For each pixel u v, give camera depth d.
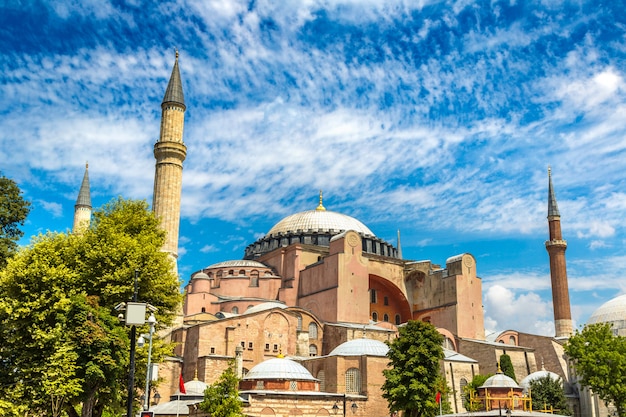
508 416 51.69
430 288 102.88
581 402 91.19
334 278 94.69
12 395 42.31
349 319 93.00
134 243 49.97
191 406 59.69
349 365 75.12
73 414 45.75
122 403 48.06
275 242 112.69
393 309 106.81
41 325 44.09
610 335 75.38
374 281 106.12
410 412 62.62
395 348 64.44
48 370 40.53
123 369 43.97
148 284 49.66
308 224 113.44
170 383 78.62
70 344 41.41
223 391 54.03
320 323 90.56
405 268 107.44
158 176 88.19
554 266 112.69
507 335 102.06
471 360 86.50
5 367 44.88
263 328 84.25
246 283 102.81
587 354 73.62
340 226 113.38
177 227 87.44
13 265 45.50
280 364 68.25
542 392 83.19
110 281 48.25
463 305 97.56
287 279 102.81
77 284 47.53
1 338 45.72
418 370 61.62
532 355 93.00
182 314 86.81
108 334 42.31
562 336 108.31
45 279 44.88
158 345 49.53
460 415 59.56
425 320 102.88
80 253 49.75
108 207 55.59
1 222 56.31
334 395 68.06
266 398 62.88
